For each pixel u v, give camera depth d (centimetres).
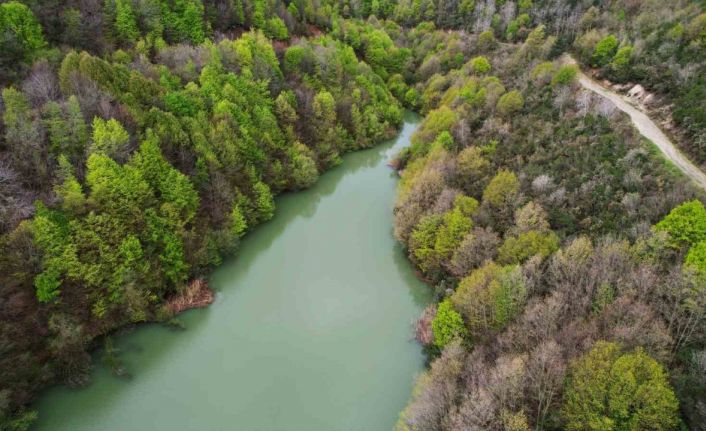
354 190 8638
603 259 4438
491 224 5700
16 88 6206
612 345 3412
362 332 5444
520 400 3522
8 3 7169
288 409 4512
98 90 6072
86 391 4609
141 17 8700
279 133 8194
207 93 7475
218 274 6344
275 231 7406
